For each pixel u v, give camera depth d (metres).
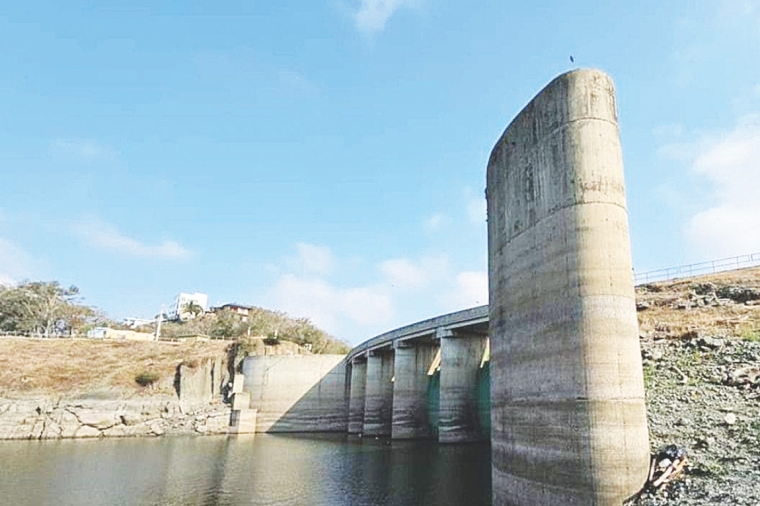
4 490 31.77
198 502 28.77
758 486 16.14
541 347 19.86
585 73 20.06
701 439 20.72
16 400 65.44
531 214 21.66
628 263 18.64
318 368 77.69
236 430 71.38
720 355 30.50
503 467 22.30
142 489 32.22
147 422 68.81
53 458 45.56
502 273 24.25
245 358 78.38
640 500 16.31
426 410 60.22
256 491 31.39
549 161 20.70
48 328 108.19
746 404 23.89
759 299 39.09
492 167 27.11
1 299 106.19
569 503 17.42
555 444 18.41
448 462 40.78
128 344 81.88
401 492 30.30
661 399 26.42
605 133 19.44
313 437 65.75
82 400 67.56
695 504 15.45
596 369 17.44
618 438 16.88
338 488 31.80
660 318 39.72
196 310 155.88
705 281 45.94
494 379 24.34
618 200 18.98
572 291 18.55
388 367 69.50
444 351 50.81
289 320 116.31
